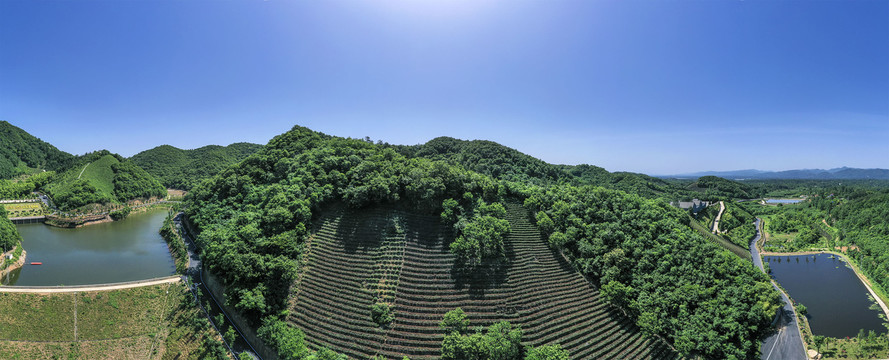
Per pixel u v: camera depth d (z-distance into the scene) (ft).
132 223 605.31
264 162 447.01
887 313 350.64
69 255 426.51
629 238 344.90
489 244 303.68
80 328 265.13
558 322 265.95
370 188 353.31
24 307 275.18
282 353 220.84
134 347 256.32
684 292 298.97
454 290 277.03
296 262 294.05
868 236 517.96
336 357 221.46
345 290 276.00
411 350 233.76
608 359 247.91
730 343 268.62
